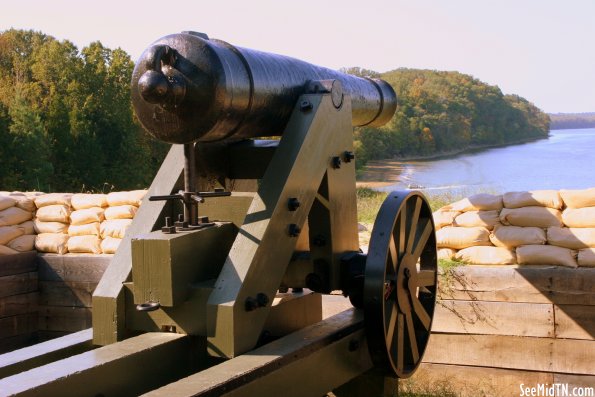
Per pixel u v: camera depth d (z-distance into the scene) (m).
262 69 4.26
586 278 6.22
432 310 5.70
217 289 3.82
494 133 124.06
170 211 4.51
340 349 4.36
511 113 133.25
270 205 4.07
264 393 3.58
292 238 4.25
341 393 5.18
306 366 3.97
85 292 7.84
